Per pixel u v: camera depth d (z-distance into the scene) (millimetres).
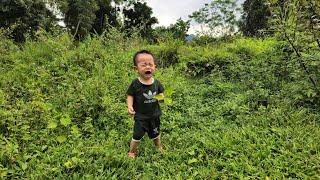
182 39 3955
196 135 1757
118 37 3303
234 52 3203
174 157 1570
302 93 2002
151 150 1620
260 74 2508
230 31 4492
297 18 1947
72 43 3115
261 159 1504
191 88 2549
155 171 1470
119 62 2799
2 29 4066
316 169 1396
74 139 1659
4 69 2633
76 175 1343
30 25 7664
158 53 3217
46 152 1548
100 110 1972
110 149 1580
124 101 2205
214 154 1593
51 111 1945
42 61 2787
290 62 2248
